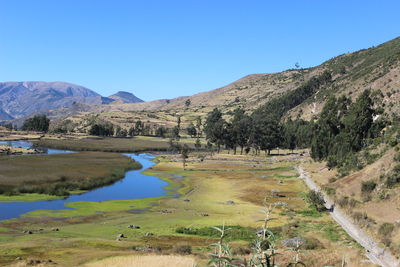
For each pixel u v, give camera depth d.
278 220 51.34
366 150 77.50
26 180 72.19
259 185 84.94
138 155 163.75
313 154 112.94
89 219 50.53
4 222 46.22
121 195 71.00
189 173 108.50
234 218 52.75
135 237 41.72
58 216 51.12
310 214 54.66
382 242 37.31
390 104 128.62
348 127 94.50
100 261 27.95
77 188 74.56
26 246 34.16
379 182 54.91
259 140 168.50
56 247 34.50
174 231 45.12
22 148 150.25
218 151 184.88
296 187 81.38
